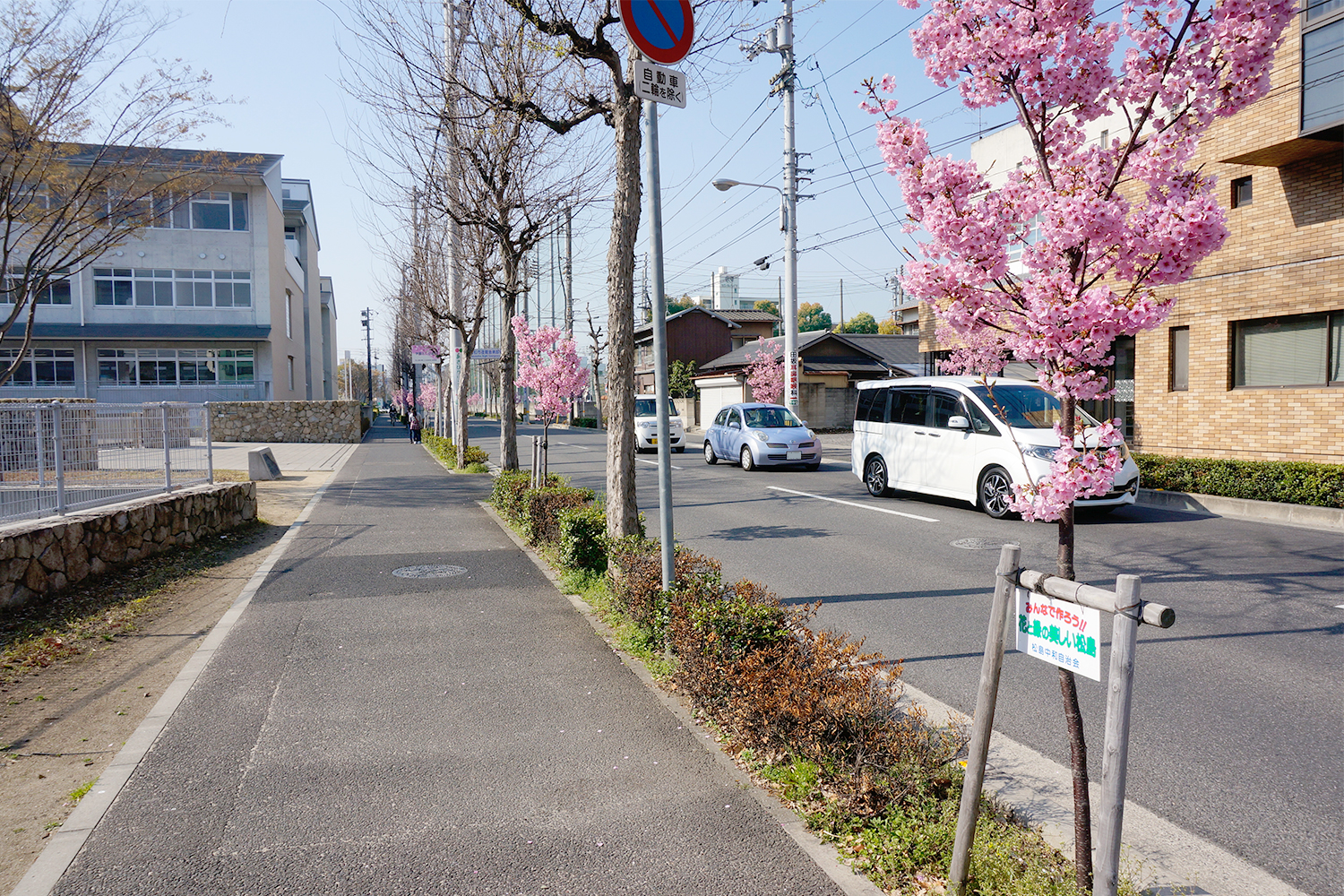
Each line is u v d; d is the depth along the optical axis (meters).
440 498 14.38
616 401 7.10
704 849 3.00
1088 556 8.48
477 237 17.30
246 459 23.45
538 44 7.34
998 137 20.47
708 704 4.18
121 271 35.81
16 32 10.39
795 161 23.02
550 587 7.30
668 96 5.05
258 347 37.91
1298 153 12.52
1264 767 3.72
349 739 4.02
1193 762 3.78
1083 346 2.43
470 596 6.96
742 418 19.88
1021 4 2.77
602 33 6.81
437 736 4.06
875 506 12.55
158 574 7.81
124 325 35.41
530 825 3.19
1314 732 4.09
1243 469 11.44
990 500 11.21
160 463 9.55
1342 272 11.99
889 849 2.88
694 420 42.25
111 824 3.20
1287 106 12.02
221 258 36.84
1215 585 7.14
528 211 13.72
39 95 10.78
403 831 3.15
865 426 14.17
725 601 4.39
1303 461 12.62
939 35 2.95
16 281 13.13
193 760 3.79
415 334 33.44
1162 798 3.44
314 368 59.41
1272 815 3.28
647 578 5.38
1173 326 14.91
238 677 4.92
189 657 5.39
